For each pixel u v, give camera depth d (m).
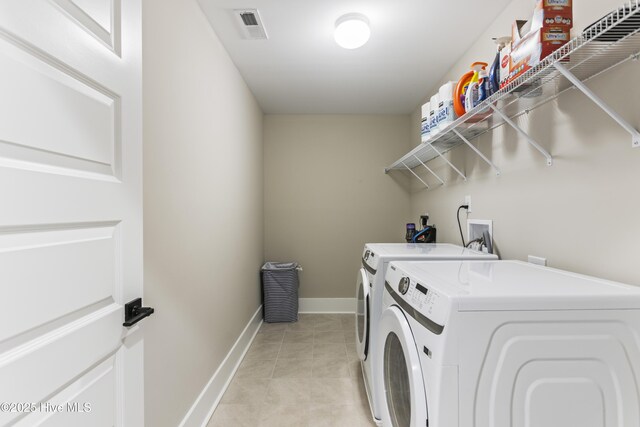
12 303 0.55
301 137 3.71
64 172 0.67
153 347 1.25
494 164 1.80
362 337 1.98
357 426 1.71
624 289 0.91
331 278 3.73
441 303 0.86
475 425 0.81
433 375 0.85
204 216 1.80
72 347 0.68
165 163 1.36
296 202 3.73
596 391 0.82
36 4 0.60
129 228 0.89
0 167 0.53
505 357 0.82
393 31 1.98
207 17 1.84
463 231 2.23
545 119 1.38
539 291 0.88
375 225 3.72
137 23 0.95
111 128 0.83
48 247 0.63
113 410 0.82
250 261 2.95
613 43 0.89
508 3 1.71
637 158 1.00
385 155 3.70
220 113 2.09
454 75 2.43
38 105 0.61
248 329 2.80
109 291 0.81
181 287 1.50
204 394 1.75
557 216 1.33
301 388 2.09
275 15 1.83
